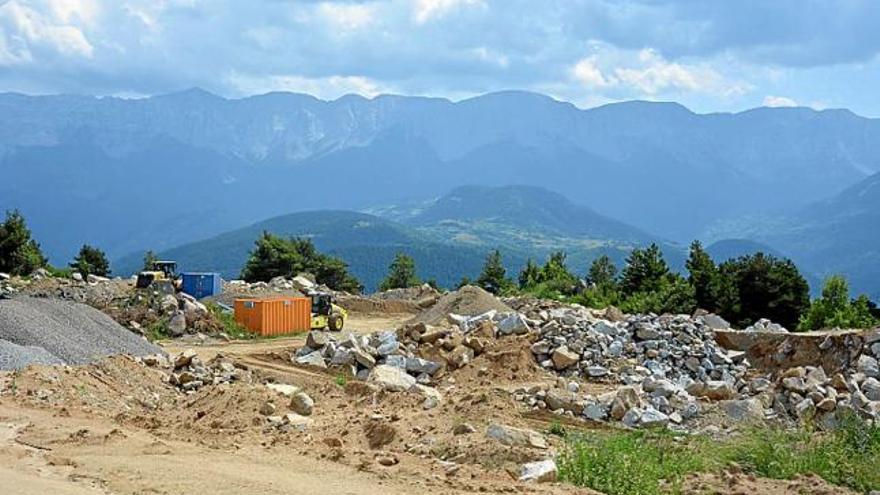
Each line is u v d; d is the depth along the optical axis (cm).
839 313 4269
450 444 1556
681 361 2934
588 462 1406
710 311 4875
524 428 1838
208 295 5284
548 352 2931
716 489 1352
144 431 1675
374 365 2908
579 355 2909
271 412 1812
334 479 1295
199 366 2602
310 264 8756
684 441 1811
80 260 8094
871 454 1625
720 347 3108
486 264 7806
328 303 4594
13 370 2064
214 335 3969
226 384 2255
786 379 2398
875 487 1457
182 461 1394
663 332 3061
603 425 2158
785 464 1545
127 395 2202
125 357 2464
